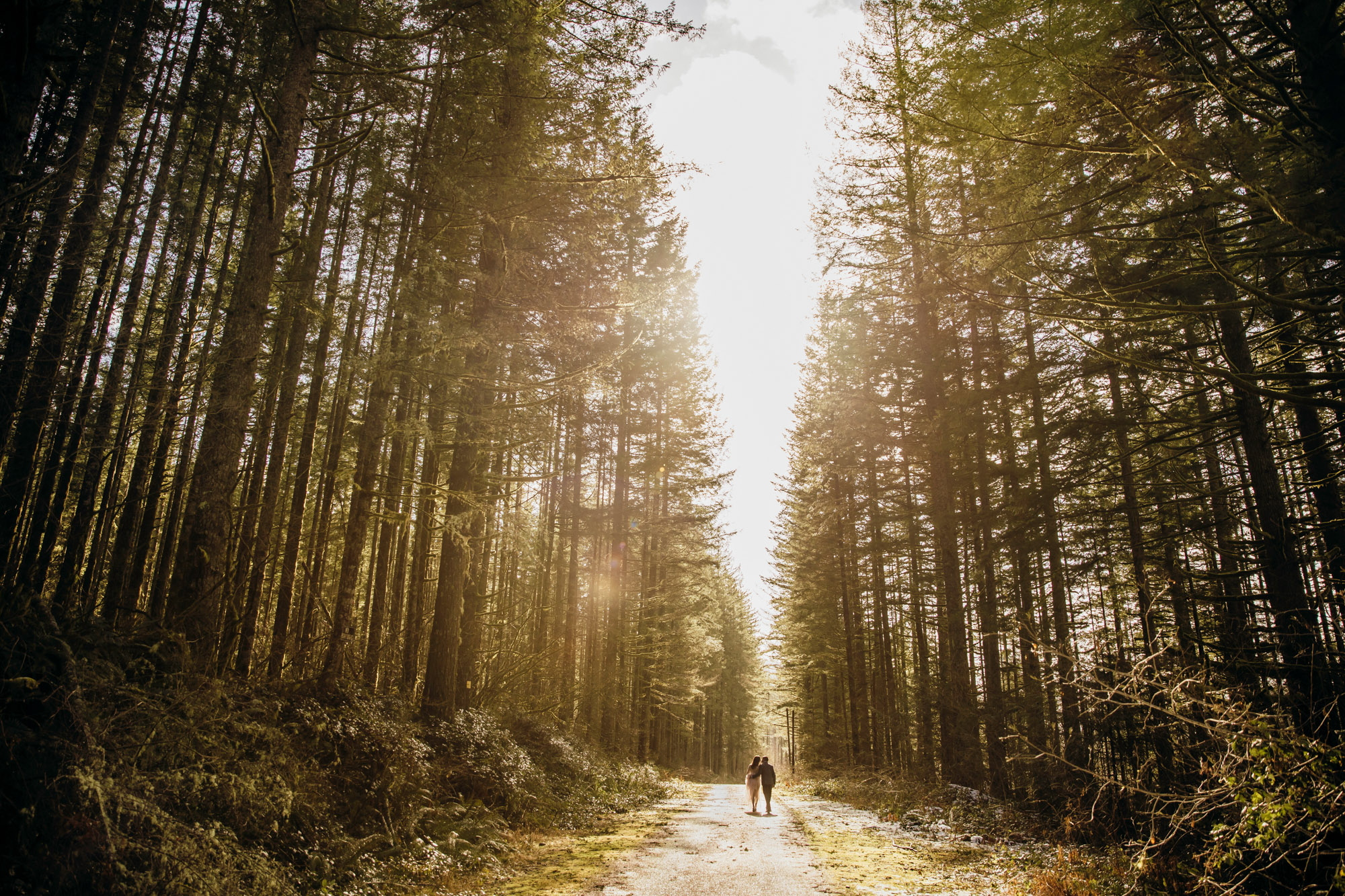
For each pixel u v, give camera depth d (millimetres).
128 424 11422
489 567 21984
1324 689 7570
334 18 10656
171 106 13547
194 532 7703
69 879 4023
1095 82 6324
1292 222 5367
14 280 8352
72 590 9602
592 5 11141
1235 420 10141
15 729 4285
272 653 11383
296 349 12055
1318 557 9211
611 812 14039
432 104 12492
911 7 6867
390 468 13359
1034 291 7641
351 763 8352
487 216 11688
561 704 20109
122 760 5012
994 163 7438
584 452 25203
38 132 10469
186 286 13984
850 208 15875
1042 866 8078
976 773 15070
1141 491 13555
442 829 8664
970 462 16797
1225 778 5633
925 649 22781
